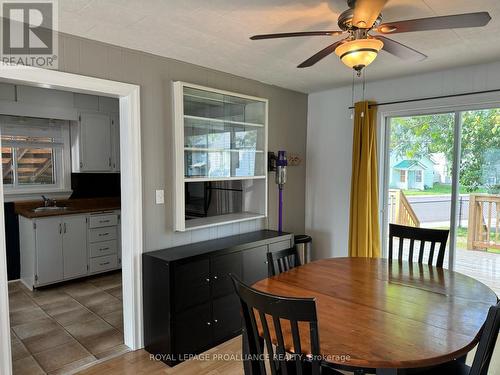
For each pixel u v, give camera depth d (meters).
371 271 2.32
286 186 4.16
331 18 2.10
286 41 2.49
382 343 1.39
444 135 3.40
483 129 3.17
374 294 1.90
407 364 1.27
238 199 3.94
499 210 3.11
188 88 2.97
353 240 3.74
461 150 3.30
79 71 2.39
